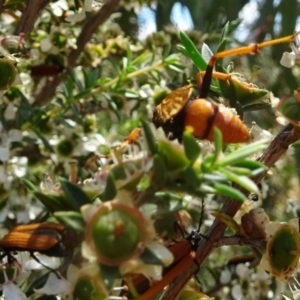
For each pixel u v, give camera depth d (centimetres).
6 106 15
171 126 10
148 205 8
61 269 9
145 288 10
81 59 19
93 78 17
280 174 26
